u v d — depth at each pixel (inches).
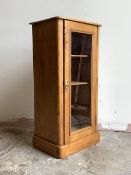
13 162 81.7
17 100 122.1
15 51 118.8
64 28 80.4
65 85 84.0
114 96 113.0
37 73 91.2
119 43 109.2
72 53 85.6
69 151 87.1
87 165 79.5
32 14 115.1
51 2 112.8
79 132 91.6
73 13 111.7
